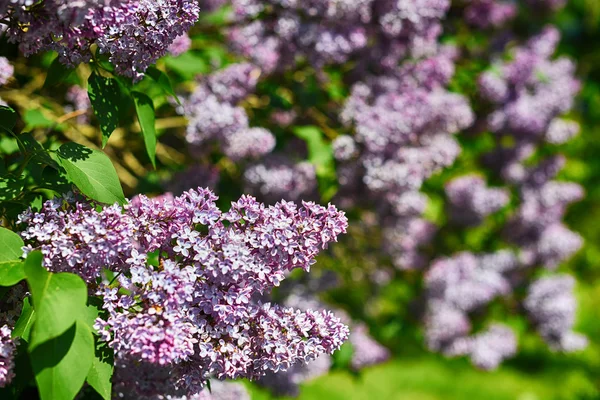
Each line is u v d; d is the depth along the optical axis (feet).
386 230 6.88
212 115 4.51
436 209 7.69
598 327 13.89
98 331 3.07
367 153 4.82
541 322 8.57
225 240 3.14
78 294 2.93
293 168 4.81
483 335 8.22
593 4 12.75
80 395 3.44
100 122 3.41
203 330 3.16
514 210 8.37
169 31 3.28
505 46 6.89
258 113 5.09
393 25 4.73
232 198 4.92
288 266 3.22
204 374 3.23
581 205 12.52
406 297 8.19
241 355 3.17
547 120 7.04
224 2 5.13
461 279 7.80
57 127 4.36
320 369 5.76
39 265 2.95
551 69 7.08
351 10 4.56
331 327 3.25
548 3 7.54
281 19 4.61
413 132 4.87
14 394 3.28
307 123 5.25
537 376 13.21
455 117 5.08
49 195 3.56
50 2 3.10
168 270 3.08
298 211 3.24
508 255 8.34
